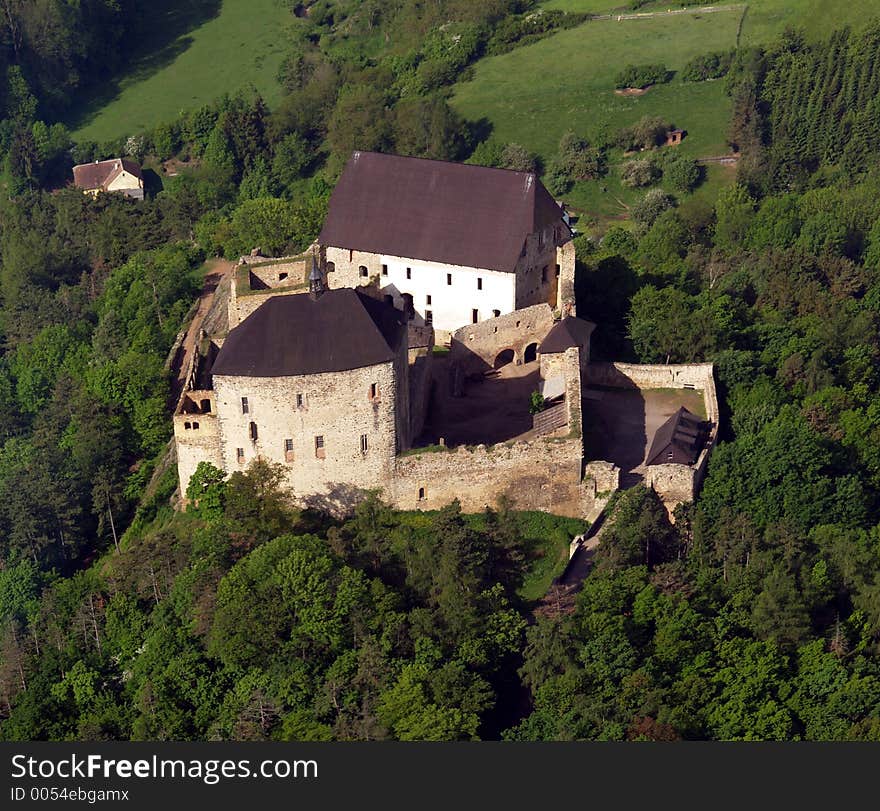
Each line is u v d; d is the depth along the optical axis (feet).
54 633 449.48
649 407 487.61
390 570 421.18
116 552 502.38
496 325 505.25
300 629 401.70
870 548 437.58
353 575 405.80
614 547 422.00
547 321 512.22
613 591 403.34
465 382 505.25
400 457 439.22
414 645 396.98
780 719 379.14
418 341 482.28
